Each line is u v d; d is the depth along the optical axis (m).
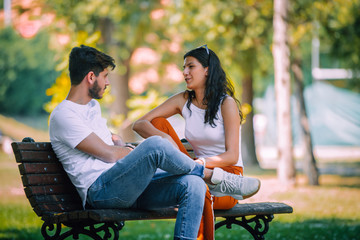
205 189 4.51
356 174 20.06
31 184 4.59
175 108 5.58
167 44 20.27
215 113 5.26
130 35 18.44
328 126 35.31
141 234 8.27
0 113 36.59
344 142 35.50
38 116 37.69
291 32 16.75
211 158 5.03
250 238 7.89
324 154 31.89
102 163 4.72
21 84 36.56
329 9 17.36
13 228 8.39
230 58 18.34
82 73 4.76
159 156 4.41
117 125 10.84
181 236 4.36
